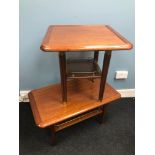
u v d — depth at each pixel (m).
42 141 1.31
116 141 1.32
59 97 1.34
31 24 1.36
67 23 1.39
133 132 1.40
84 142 1.31
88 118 1.43
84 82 1.50
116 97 1.35
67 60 1.35
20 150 1.25
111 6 1.37
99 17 1.40
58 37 1.07
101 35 1.12
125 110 1.62
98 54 1.46
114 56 1.58
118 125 1.46
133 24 1.45
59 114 1.18
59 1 1.31
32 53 1.47
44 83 1.62
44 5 1.31
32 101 1.30
